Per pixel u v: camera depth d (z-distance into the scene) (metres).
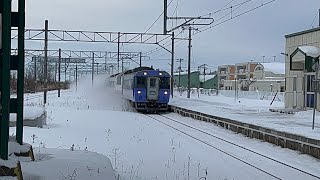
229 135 22.48
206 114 29.70
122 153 14.40
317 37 28.48
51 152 10.30
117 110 39.84
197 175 11.70
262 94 62.59
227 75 129.88
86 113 32.12
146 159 13.71
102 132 20.14
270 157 15.37
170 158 14.14
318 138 15.77
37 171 7.80
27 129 18.81
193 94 78.19
